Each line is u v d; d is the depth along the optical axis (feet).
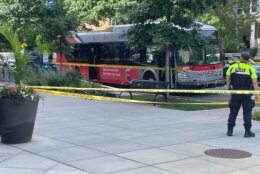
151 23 55.16
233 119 31.89
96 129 33.88
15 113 28.25
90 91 60.13
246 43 163.84
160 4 53.72
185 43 52.26
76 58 83.87
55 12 72.33
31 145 28.30
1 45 36.29
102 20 100.68
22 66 32.71
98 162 24.23
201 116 41.11
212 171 22.77
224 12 118.42
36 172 22.34
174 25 54.13
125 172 22.40
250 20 126.82
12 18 74.08
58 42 70.59
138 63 70.90
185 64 64.08
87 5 96.68
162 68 63.31
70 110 44.24
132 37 55.21
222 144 29.07
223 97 63.21
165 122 37.40
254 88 31.71
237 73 31.89
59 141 29.50
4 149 27.17
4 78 76.18
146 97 58.44
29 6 73.00
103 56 78.28
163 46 51.78
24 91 28.58
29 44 62.54
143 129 34.01
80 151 26.71
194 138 30.83
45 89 58.70
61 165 23.63
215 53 66.95
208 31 66.54
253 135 31.65
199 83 64.54
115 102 51.93
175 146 28.25
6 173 22.15
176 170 22.85
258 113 39.65
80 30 93.20
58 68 80.12
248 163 24.38
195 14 54.80
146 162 24.30
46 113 41.98
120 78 74.95
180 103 50.47
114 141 29.58
